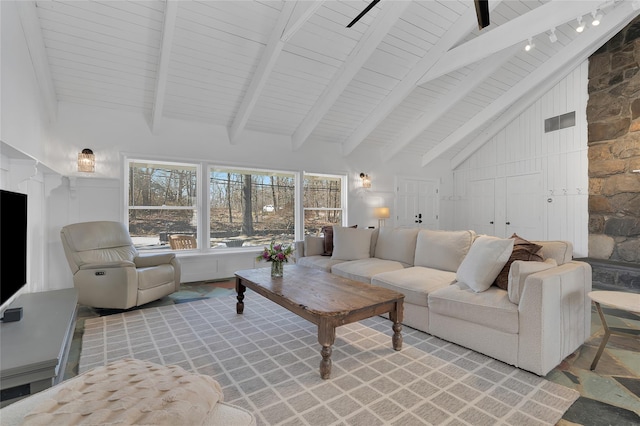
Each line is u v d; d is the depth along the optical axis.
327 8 3.47
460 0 3.65
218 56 3.75
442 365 2.11
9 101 2.41
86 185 3.93
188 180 4.78
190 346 2.41
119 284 3.08
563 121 5.42
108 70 3.63
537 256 2.33
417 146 6.75
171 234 4.64
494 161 6.67
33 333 1.67
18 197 2.05
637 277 4.04
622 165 4.54
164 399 0.94
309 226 5.94
